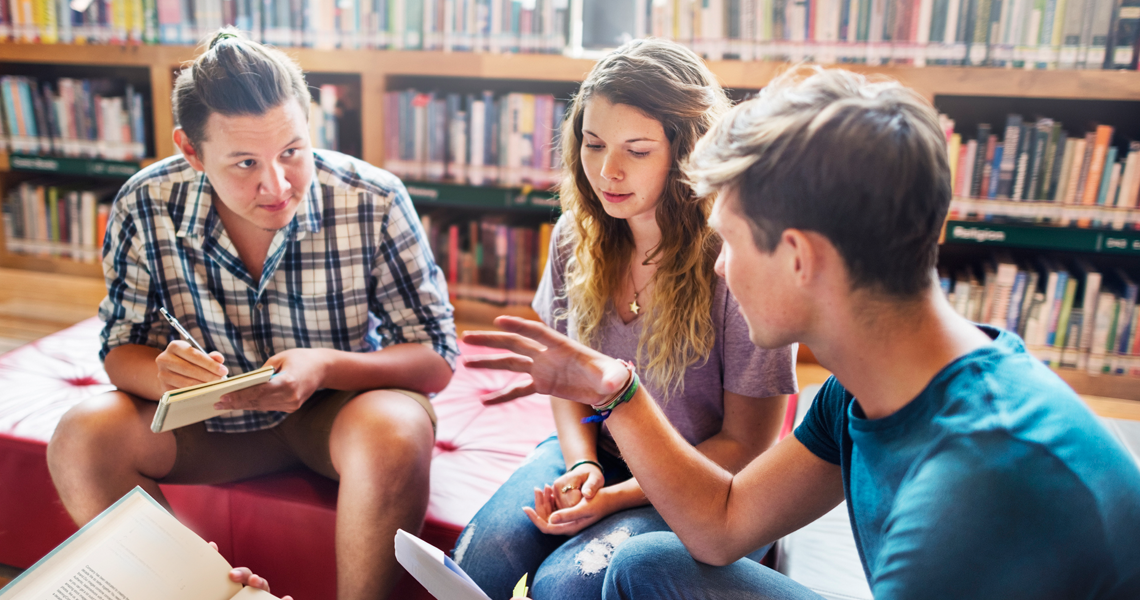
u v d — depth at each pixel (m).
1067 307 2.39
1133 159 2.24
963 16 2.25
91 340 2.06
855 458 0.78
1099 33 2.18
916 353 0.70
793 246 0.70
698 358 1.23
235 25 2.76
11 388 1.76
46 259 3.32
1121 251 2.31
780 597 0.90
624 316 1.31
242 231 1.41
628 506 1.20
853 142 0.65
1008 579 0.60
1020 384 0.65
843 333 0.72
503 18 2.57
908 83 2.32
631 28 2.71
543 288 1.46
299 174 1.29
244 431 1.45
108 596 0.97
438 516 1.39
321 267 1.44
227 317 1.45
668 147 1.14
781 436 1.77
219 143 1.21
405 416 1.34
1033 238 2.35
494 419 1.74
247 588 1.05
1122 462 0.64
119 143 3.03
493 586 1.15
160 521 1.07
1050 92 2.23
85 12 2.85
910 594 0.62
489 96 2.66
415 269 1.50
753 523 0.90
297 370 1.27
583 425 1.33
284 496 1.41
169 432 1.36
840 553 1.26
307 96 1.32
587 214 1.27
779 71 2.37
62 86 3.00
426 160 2.77
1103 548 0.60
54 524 1.55
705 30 2.43
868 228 0.66
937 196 0.66
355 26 2.68
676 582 0.92
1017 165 2.33
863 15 2.31
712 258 1.18
